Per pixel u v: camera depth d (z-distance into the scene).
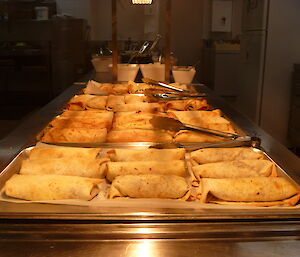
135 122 1.40
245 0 4.08
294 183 0.87
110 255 0.63
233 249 0.66
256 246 0.66
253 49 3.78
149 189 0.83
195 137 1.24
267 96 3.67
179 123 1.29
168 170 0.95
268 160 1.02
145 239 0.68
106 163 0.97
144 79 2.07
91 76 2.79
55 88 5.58
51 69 5.48
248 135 1.27
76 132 1.25
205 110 1.63
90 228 0.70
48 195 0.81
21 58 5.46
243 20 4.19
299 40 3.54
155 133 1.26
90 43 5.30
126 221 0.72
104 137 1.25
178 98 1.78
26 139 1.22
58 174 0.96
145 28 3.75
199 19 5.67
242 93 4.20
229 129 1.35
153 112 1.57
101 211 0.75
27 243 0.67
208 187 0.82
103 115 1.47
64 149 1.08
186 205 0.79
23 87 5.61
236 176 0.95
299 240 0.68
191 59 5.77
